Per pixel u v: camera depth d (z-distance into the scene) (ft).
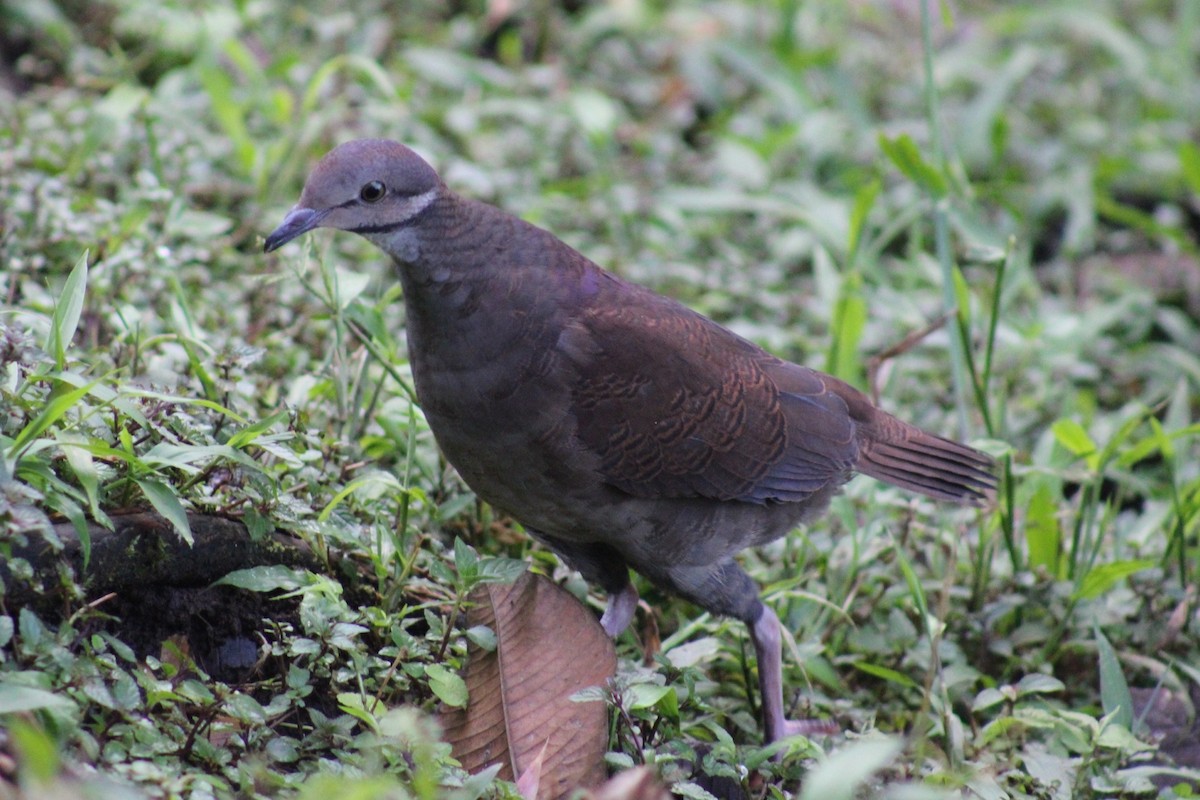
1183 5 70.90
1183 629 33.53
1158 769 27.48
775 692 29.30
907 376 43.09
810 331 45.52
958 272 37.65
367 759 21.94
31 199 35.12
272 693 25.32
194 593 25.31
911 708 31.58
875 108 59.98
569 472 27.94
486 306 26.94
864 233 46.50
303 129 43.52
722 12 62.90
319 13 55.06
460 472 28.71
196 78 47.52
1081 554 36.55
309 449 28.48
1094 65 67.87
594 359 27.61
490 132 51.11
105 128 38.63
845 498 33.14
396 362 31.24
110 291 32.83
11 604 22.45
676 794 24.17
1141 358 48.47
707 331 30.12
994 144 54.95
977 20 66.69
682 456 28.71
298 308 35.99
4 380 23.68
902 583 33.68
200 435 24.85
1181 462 41.04
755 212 51.65
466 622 26.73
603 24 60.03
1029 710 28.04
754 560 34.09
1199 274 53.26
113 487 23.80
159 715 22.89
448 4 59.88
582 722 24.82
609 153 52.19
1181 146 50.06
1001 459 34.96
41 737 17.15
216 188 42.11
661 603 33.35
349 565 26.96
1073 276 52.95
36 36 48.34
